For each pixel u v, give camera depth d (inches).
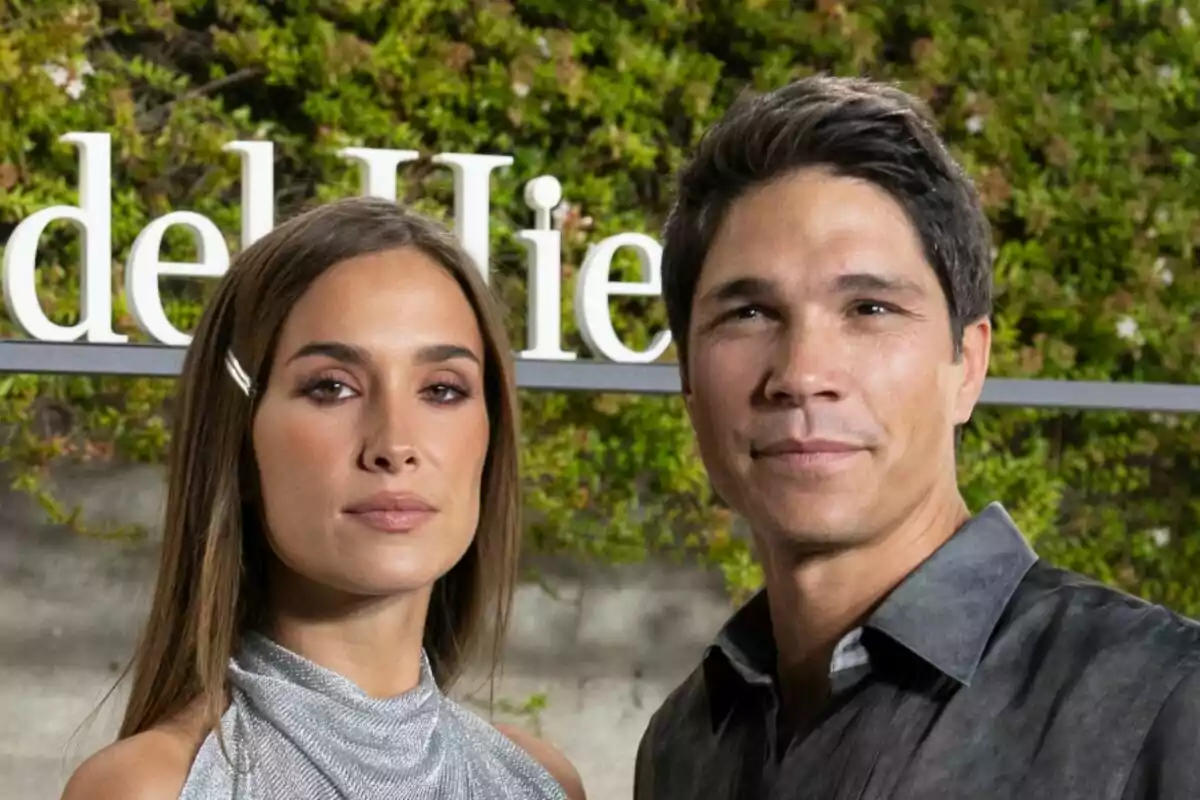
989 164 158.7
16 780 138.0
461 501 64.9
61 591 139.6
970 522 63.5
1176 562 166.1
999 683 59.1
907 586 61.8
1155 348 162.4
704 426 64.9
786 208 62.1
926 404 62.4
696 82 150.6
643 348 146.8
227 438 65.2
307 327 63.6
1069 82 160.1
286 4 142.4
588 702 151.6
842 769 60.8
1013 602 61.6
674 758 70.9
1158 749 54.9
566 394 147.6
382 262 64.8
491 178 147.9
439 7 145.1
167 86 141.2
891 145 62.0
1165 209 162.4
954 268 63.0
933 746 58.9
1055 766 56.4
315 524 62.9
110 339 120.6
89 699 139.9
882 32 157.2
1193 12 163.2
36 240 118.6
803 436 61.2
